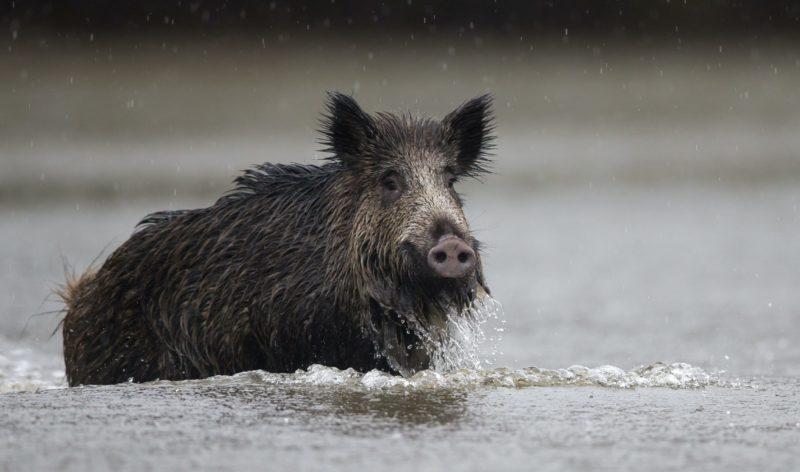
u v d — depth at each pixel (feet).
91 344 100.53
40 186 323.37
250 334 92.43
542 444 61.41
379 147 91.30
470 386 80.84
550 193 317.42
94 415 69.15
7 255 215.31
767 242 233.14
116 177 339.57
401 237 87.15
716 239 237.86
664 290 179.32
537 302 170.91
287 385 80.94
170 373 96.68
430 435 63.36
